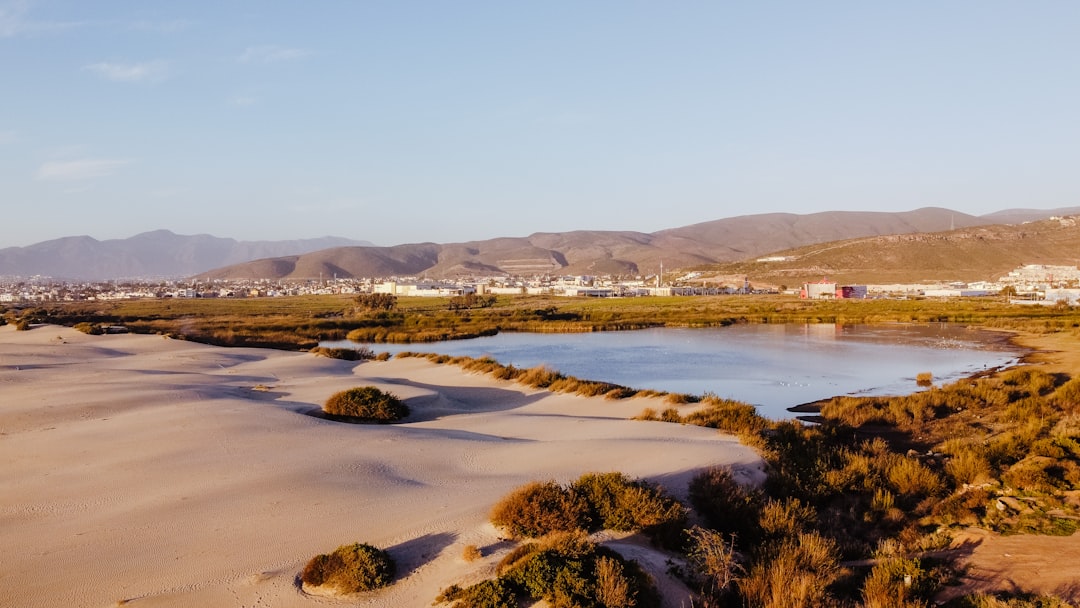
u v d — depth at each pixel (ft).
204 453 62.08
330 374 144.46
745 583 33.94
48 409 84.53
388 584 33.60
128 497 49.29
